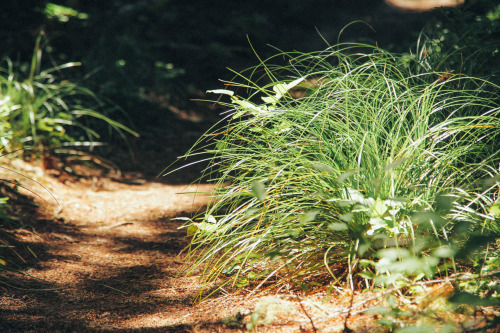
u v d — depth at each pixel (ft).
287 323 7.75
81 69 27.73
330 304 8.15
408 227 8.52
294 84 9.70
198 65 36.70
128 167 22.11
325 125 9.90
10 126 18.53
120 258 12.59
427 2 67.21
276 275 9.79
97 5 37.47
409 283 7.94
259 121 9.90
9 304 9.39
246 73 36.86
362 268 8.64
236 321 8.09
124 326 8.57
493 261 7.96
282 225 9.45
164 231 14.89
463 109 11.53
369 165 8.98
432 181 9.10
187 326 8.23
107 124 24.64
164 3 44.29
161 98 30.22
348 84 10.58
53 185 18.15
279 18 52.31
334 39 49.98
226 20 46.32
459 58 13.61
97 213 16.51
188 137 26.76
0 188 15.64
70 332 8.34
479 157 10.52
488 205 8.68
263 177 9.89
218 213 15.83
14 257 11.88
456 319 6.98
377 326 7.04
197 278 10.89
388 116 10.21
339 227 8.00
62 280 10.90
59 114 20.89
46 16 30.45
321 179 9.37
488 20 14.23
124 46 30.71
